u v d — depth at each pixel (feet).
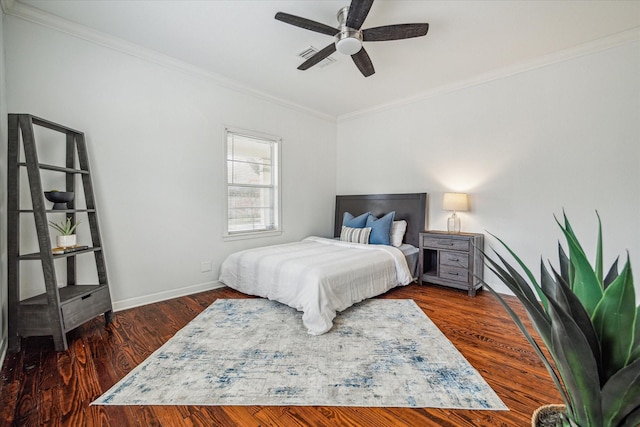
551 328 2.49
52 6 7.23
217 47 9.13
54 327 6.50
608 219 8.83
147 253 9.59
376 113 14.78
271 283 9.36
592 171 9.05
